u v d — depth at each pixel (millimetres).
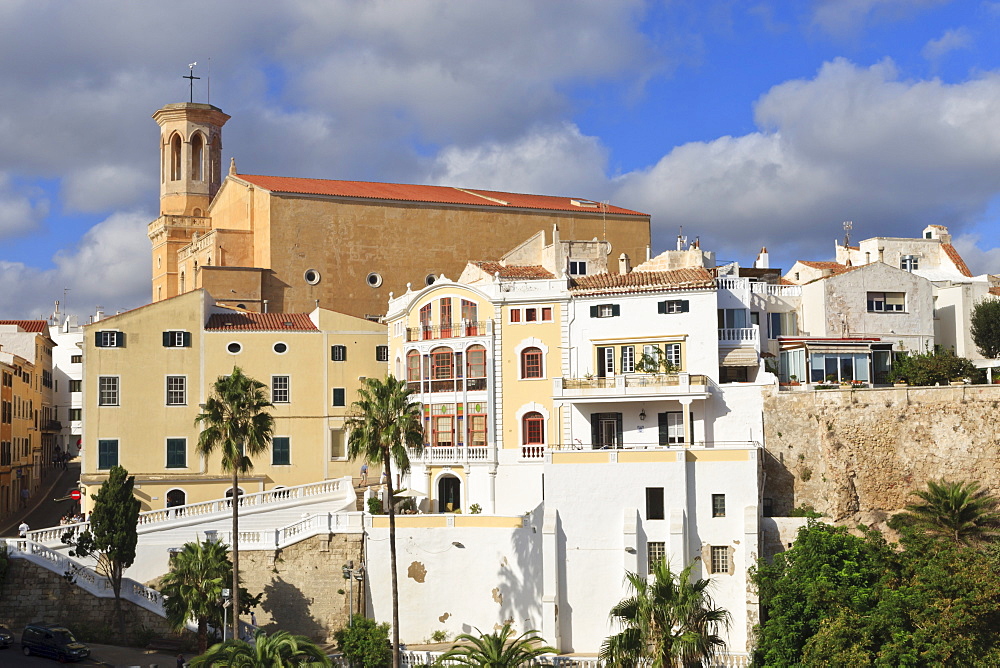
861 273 83812
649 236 111875
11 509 103188
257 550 68375
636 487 67312
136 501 66688
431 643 67688
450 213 104000
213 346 86250
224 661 52469
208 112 118312
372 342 90438
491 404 80125
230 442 63594
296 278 98375
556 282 80562
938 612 57281
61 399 139625
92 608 65562
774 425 73688
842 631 57969
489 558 68188
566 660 61906
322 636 67875
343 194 100875
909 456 71125
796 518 68312
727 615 64562
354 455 63000
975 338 87562
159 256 116812
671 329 76812
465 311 82062
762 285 84125
